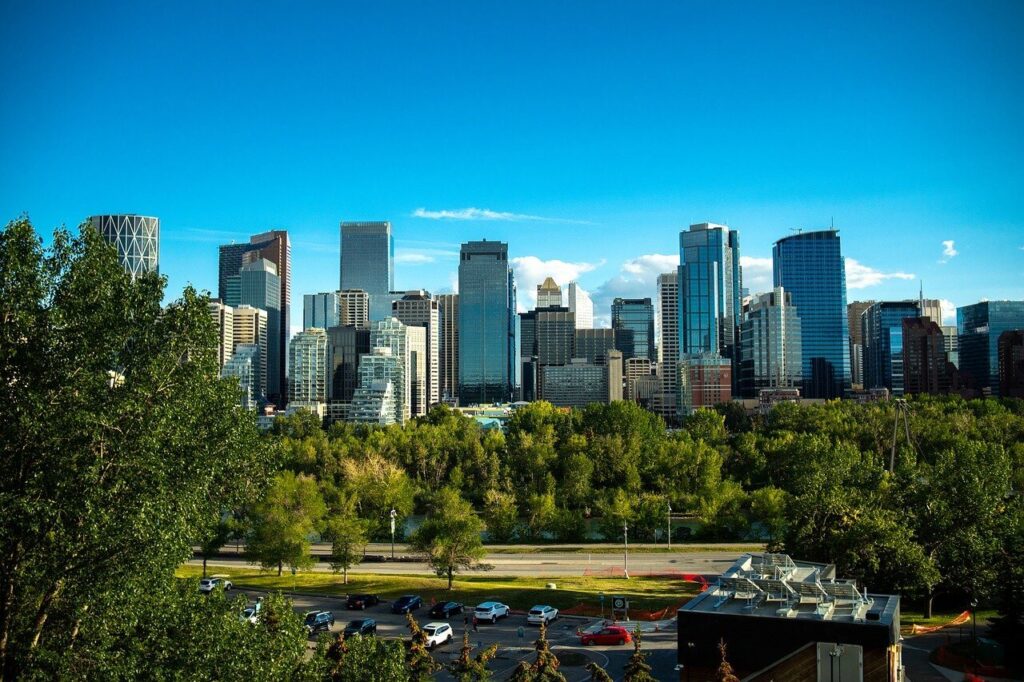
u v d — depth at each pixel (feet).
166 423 131.34
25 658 120.88
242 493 166.50
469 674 158.61
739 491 505.66
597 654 211.82
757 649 154.71
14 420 123.13
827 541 244.63
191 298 139.13
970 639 214.90
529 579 336.49
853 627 149.38
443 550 301.63
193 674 119.75
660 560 390.42
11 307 125.59
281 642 134.10
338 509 456.04
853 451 561.84
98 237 137.49
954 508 252.01
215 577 305.94
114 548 123.03
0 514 116.98
